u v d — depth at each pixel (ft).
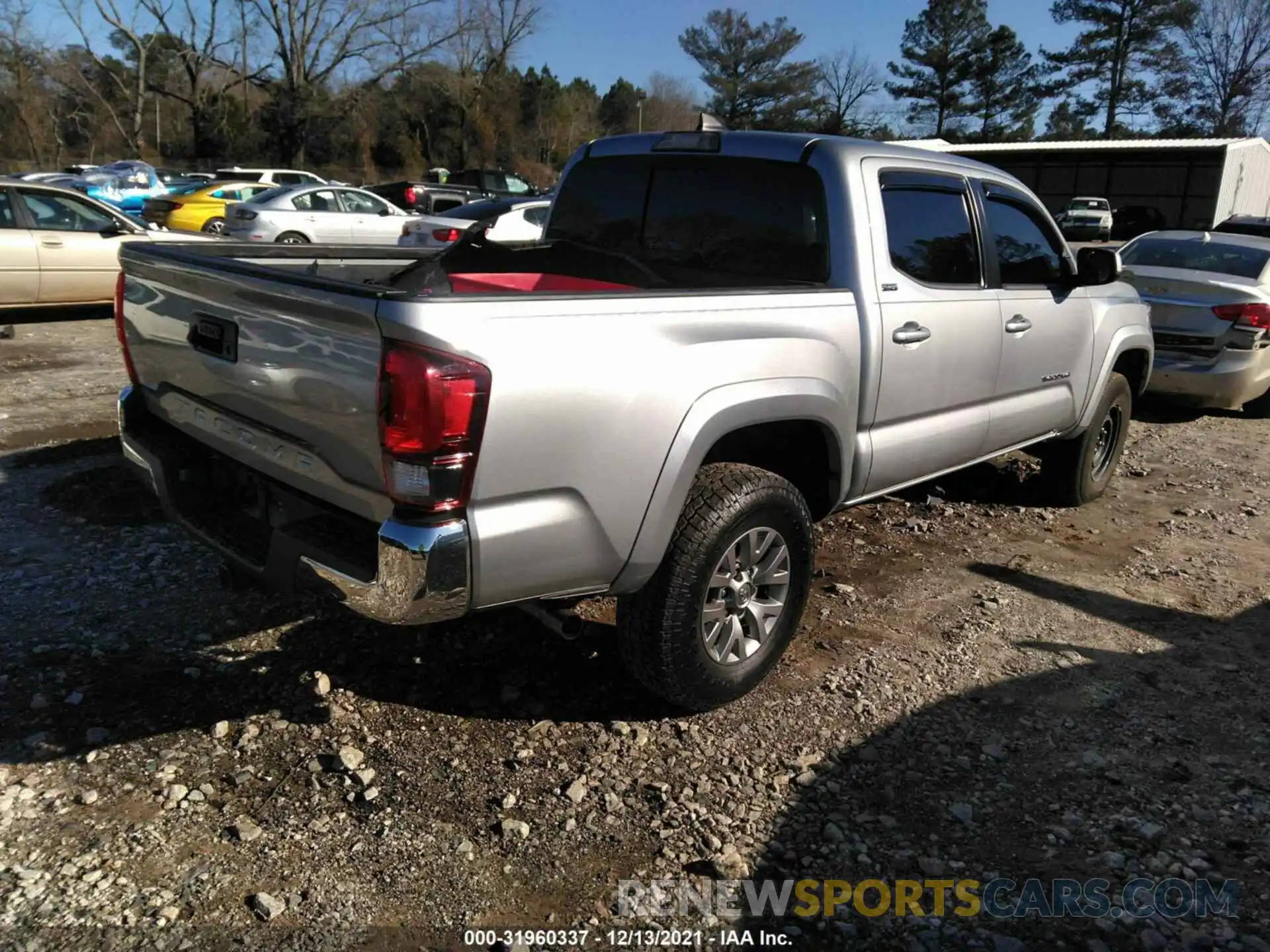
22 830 8.98
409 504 8.38
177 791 9.56
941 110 228.63
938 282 13.66
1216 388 26.14
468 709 11.21
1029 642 13.50
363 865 8.80
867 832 9.51
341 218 53.88
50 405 23.21
